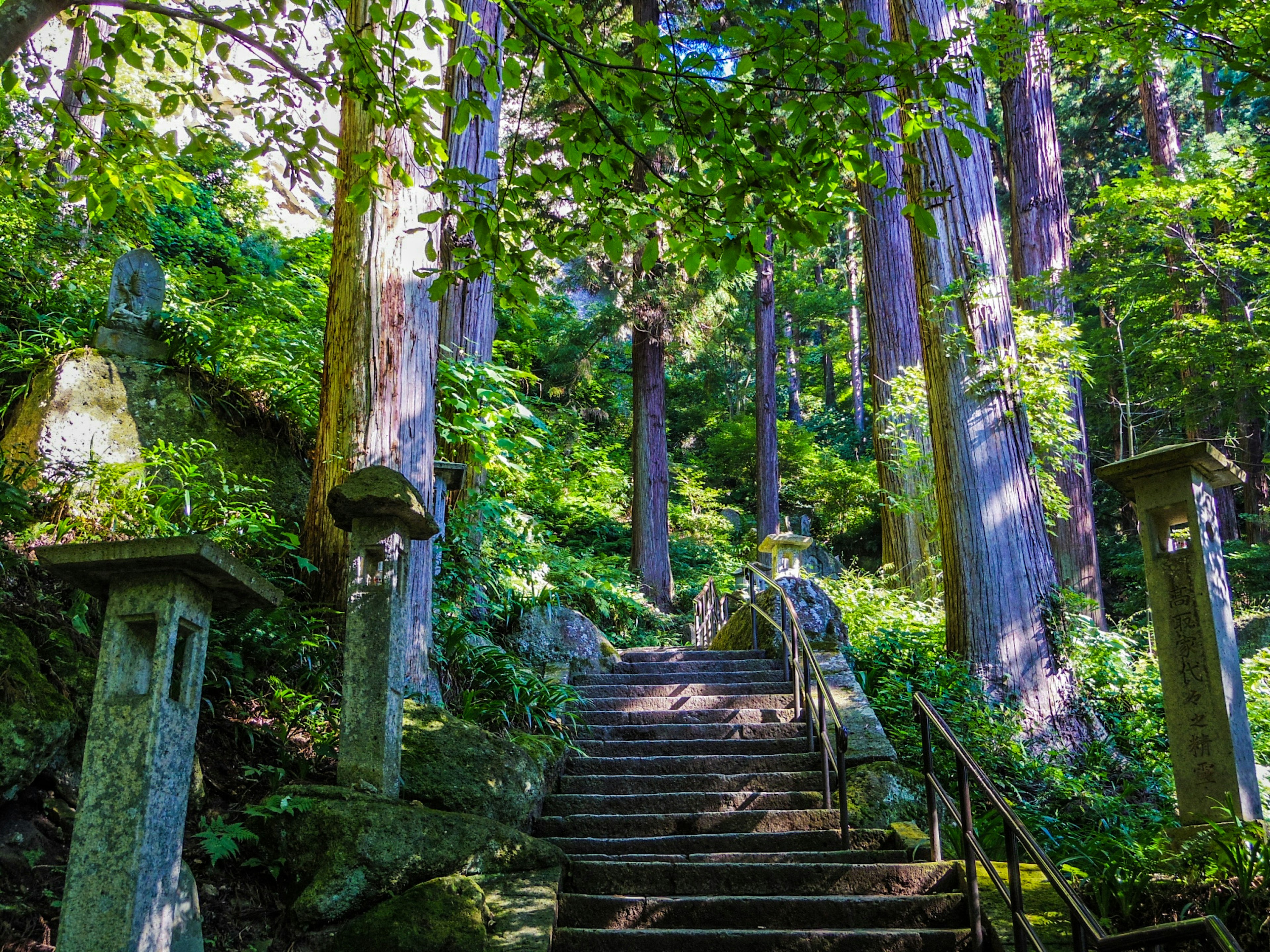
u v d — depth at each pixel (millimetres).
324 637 6051
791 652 8344
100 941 3090
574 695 7781
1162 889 4465
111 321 7613
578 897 5000
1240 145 17000
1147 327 13812
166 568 3439
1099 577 14531
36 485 6266
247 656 5730
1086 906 3555
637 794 6602
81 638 4883
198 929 3869
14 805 3986
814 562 20203
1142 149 24469
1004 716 8508
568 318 20516
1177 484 5312
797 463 25641
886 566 13234
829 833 5918
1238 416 14430
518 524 10953
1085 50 7668
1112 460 20172
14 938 3520
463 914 4426
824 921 4910
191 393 7691
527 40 4422
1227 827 4512
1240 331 13008
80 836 3213
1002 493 9469
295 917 4293
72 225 9273
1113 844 6039
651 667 9336
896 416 13555
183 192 5418
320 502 6832
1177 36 6996
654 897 5035
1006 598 9172
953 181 10070
